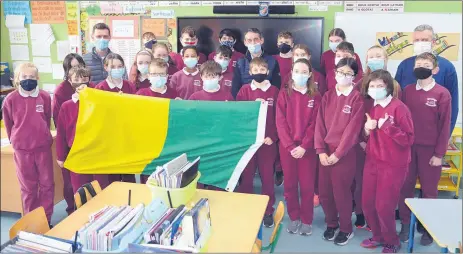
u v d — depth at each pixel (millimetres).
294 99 3152
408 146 2848
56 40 5410
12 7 5434
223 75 3865
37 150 3254
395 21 4484
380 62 3160
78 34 5316
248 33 3742
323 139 3094
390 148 2840
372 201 3062
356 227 3584
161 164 3158
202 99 3348
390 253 3070
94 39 4043
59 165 3562
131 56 5184
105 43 4020
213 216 2252
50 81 5543
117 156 3182
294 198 3389
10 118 3205
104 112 3123
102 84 3389
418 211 2350
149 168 3170
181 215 2047
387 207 2963
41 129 3232
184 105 3146
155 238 1889
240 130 3119
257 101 3137
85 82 3314
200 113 3137
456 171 4109
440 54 4445
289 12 4621
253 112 3113
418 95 3125
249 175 3369
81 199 2469
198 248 1876
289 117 3166
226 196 2512
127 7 5094
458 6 4336
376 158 2916
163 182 2309
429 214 2312
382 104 2879
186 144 3152
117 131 3152
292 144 3131
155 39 4734
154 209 2109
